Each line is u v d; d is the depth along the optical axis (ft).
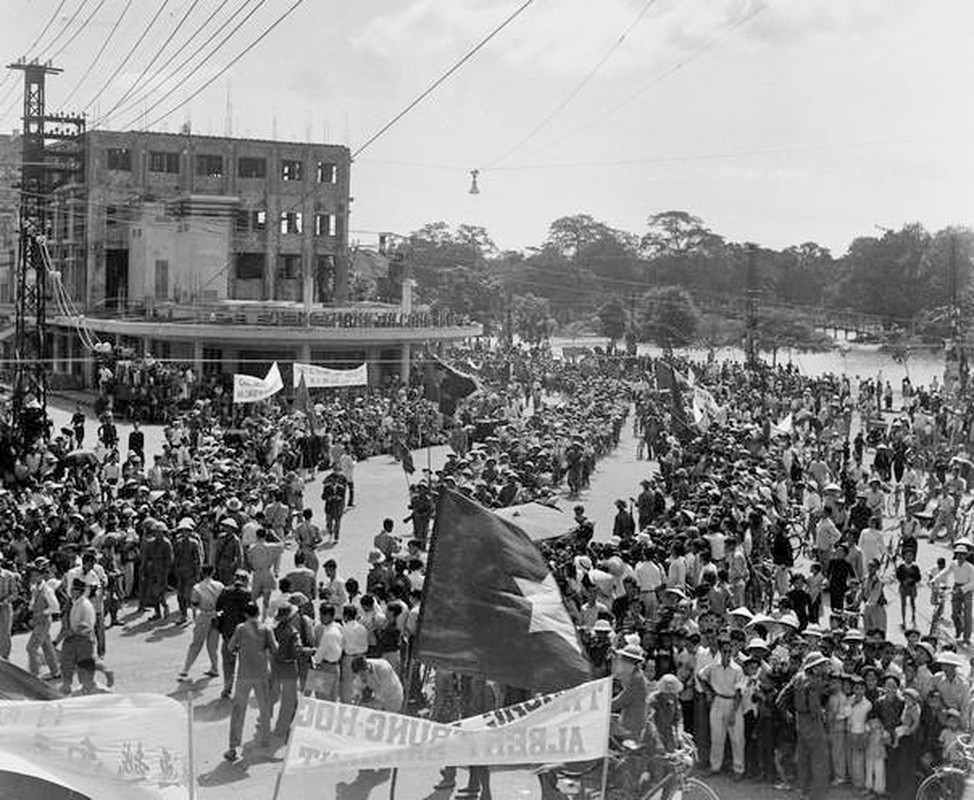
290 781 59.77
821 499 126.00
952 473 153.48
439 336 261.03
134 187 316.19
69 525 97.14
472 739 40.11
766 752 63.31
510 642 47.98
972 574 92.58
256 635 63.21
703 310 631.56
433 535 48.78
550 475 160.76
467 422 207.21
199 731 67.36
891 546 117.19
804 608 91.40
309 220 334.85
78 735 36.88
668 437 181.88
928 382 425.28
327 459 173.68
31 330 284.61
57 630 90.07
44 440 157.99
